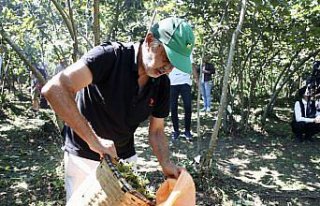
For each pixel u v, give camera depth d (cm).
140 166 532
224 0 622
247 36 760
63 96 188
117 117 225
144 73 215
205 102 1021
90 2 651
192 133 758
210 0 651
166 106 239
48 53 887
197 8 676
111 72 209
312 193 470
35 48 846
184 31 186
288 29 714
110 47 207
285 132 800
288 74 916
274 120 916
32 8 664
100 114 225
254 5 589
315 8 642
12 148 623
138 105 223
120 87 214
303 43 757
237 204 427
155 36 191
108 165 181
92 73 200
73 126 189
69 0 475
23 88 1382
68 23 486
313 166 585
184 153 611
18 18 706
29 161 557
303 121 723
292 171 557
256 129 810
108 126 229
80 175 240
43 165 535
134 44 213
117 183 175
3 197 424
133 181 187
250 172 543
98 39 459
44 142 659
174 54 186
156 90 227
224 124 770
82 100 226
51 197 427
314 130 726
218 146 679
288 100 1273
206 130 790
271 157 625
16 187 451
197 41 784
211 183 461
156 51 192
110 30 596
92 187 183
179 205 180
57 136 657
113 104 219
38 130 707
